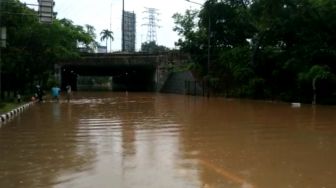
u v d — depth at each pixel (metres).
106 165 10.92
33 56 39.91
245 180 9.30
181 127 19.50
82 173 10.04
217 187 8.71
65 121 22.52
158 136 16.44
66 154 12.58
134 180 9.31
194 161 11.43
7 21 37.88
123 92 75.31
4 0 37.69
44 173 10.08
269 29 42.75
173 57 72.38
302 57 39.16
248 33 56.91
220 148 13.60
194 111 29.33
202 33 60.41
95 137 16.23
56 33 43.22
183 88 64.50
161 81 73.56
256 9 43.41
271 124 20.72
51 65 47.19
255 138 15.93
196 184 8.95
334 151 13.11
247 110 30.12
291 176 9.73
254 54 46.59
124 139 15.65
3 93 38.12
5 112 26.14
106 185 8.91
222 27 57.19
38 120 23.19
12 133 17.64
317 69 36.06
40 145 14.36
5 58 35.62
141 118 24.08
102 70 88.25
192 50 61.75
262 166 10.81
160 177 9.56
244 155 12.37
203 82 56.06
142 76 92.06
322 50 37.53
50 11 34.38
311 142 14.98
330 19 38.72
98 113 27.88
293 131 18.02
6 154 12.68
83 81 142.50
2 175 9.92
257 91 46.12
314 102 36.88
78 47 83.56
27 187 8.82
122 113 27.78
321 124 20.73
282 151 13.08
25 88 43.16
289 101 41.00
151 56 73.75
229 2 55.31
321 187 8.79
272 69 45.97
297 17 40.06
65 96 57.31
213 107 33.53
